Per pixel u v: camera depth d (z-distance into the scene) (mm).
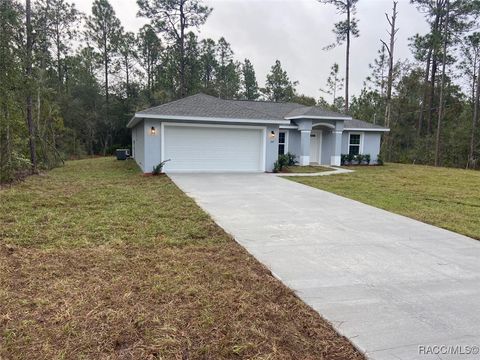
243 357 2604
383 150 30672
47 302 3289
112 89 35625
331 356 2646
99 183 10930
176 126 13711
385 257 4906
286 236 5805
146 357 2557
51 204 7500
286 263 4551
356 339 2854
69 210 7031
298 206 8273
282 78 46969
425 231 6398
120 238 5324
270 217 7105
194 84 35000
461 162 28422
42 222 6074
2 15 10750
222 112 14219
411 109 32719
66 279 3809
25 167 12477
